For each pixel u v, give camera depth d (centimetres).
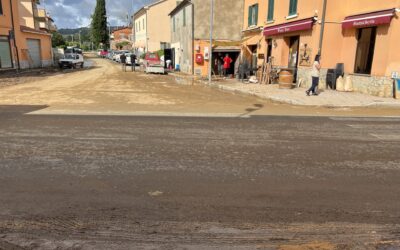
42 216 401
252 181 514
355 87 1628
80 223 385
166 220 394
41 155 627
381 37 1453
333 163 603
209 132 830
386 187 498
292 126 918
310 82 1817
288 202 445
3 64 3034
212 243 348
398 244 351
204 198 454
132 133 809
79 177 521
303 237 361
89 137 765
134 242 349
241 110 1197
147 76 2786
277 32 2109
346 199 456
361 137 799
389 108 1293
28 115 1046
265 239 357
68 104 1293
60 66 3725
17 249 334
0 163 581
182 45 3359
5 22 3012
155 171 550
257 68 2358
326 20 1700
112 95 1576
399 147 715
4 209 417
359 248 344
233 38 3019
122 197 453
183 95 1630
